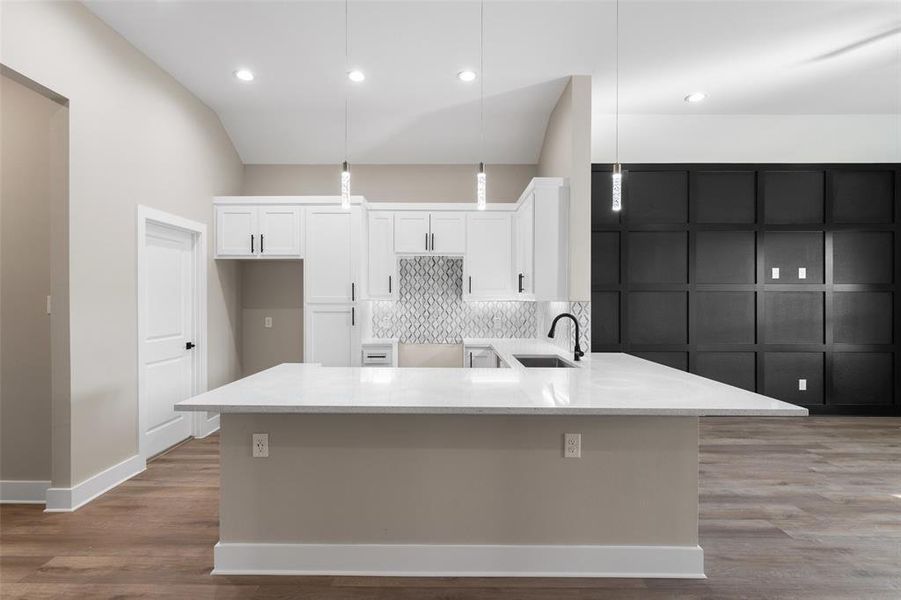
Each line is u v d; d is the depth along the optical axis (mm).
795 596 1985
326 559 2141
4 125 2889
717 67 3742
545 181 3797
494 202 5355
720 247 4816
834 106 4602
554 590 2033
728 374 4832
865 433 4316
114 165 3143
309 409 1866
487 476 2146
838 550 2342
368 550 2143
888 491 3053
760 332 4816
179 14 2990
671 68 3744
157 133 3641
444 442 2148
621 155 4906
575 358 3309
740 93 4262
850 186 4836
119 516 2674
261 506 2154
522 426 2146
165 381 3840
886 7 2949
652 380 2424
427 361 5348
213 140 4574
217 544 2150
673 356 4805
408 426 2152
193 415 4246
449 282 5352
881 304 4855
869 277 4852
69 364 2766
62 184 2758
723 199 4828
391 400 1952
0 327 2889
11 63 2404
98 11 2941
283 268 5246
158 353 3746
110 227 3104
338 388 2184
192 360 4250
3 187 2887
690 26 3154
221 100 4320
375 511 2154
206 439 4199
